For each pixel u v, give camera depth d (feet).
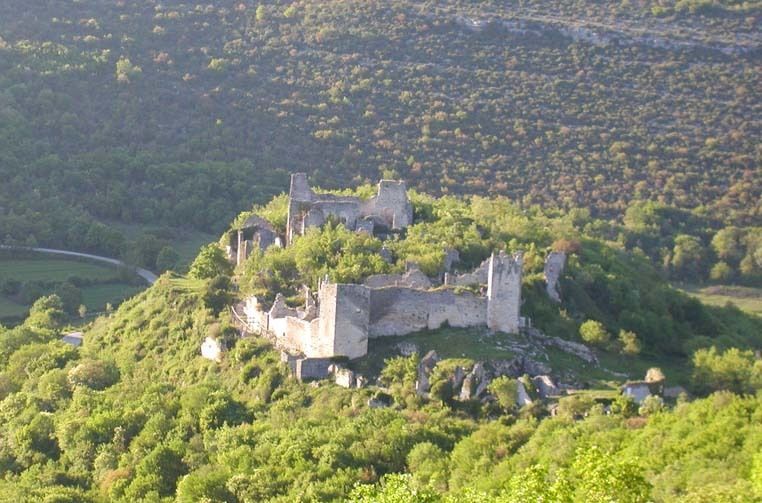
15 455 588.50
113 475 536.42
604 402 554.05
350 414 551.59
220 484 497.05
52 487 533.14
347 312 591.78
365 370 583.58
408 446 513.04
